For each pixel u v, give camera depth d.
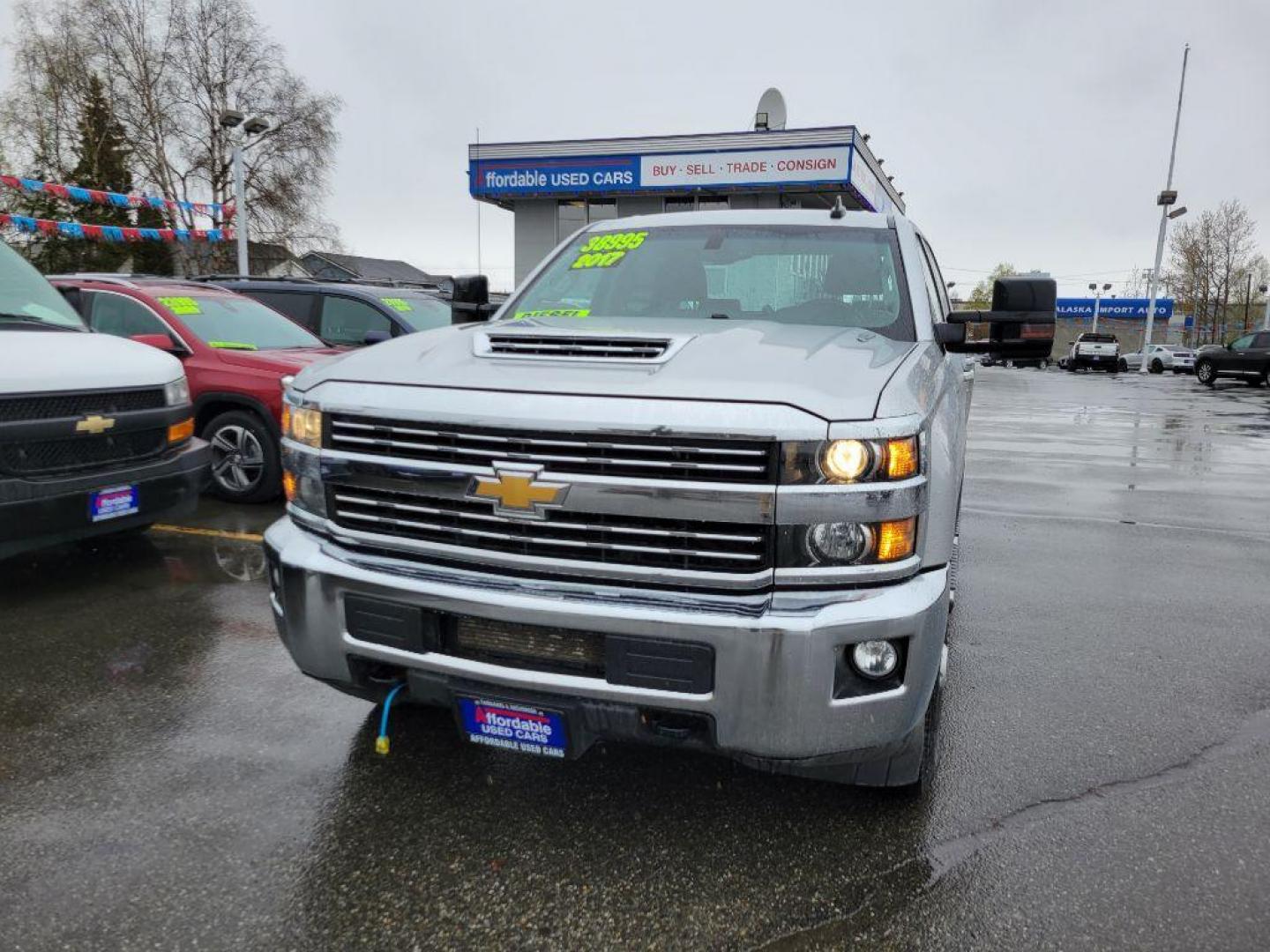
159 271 39.78
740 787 2.93
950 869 2.52
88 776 2.93
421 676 2.51
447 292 11.12
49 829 2.63
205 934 2.21
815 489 2.18
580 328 2.89
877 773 2.59
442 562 2.46
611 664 2.28
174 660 3.87
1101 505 7.98
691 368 2.38
